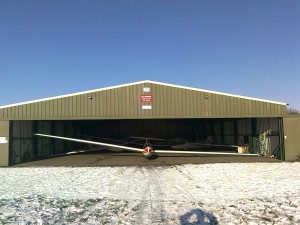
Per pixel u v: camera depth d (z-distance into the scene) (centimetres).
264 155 2492
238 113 2130
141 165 2000
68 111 2109
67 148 3350
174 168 1822
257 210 863
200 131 4038
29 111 2103
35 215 850
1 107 2098
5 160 2050
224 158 2403
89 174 1620
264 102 2147
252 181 1338
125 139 3628
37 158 2545
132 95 2125
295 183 1275
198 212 845
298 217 793
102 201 1006
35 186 1297
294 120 2148
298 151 2133
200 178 1440
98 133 3959
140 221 773
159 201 986
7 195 1120
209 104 2131
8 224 770
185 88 2134
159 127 3966
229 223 748
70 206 945
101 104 2119
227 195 1066
